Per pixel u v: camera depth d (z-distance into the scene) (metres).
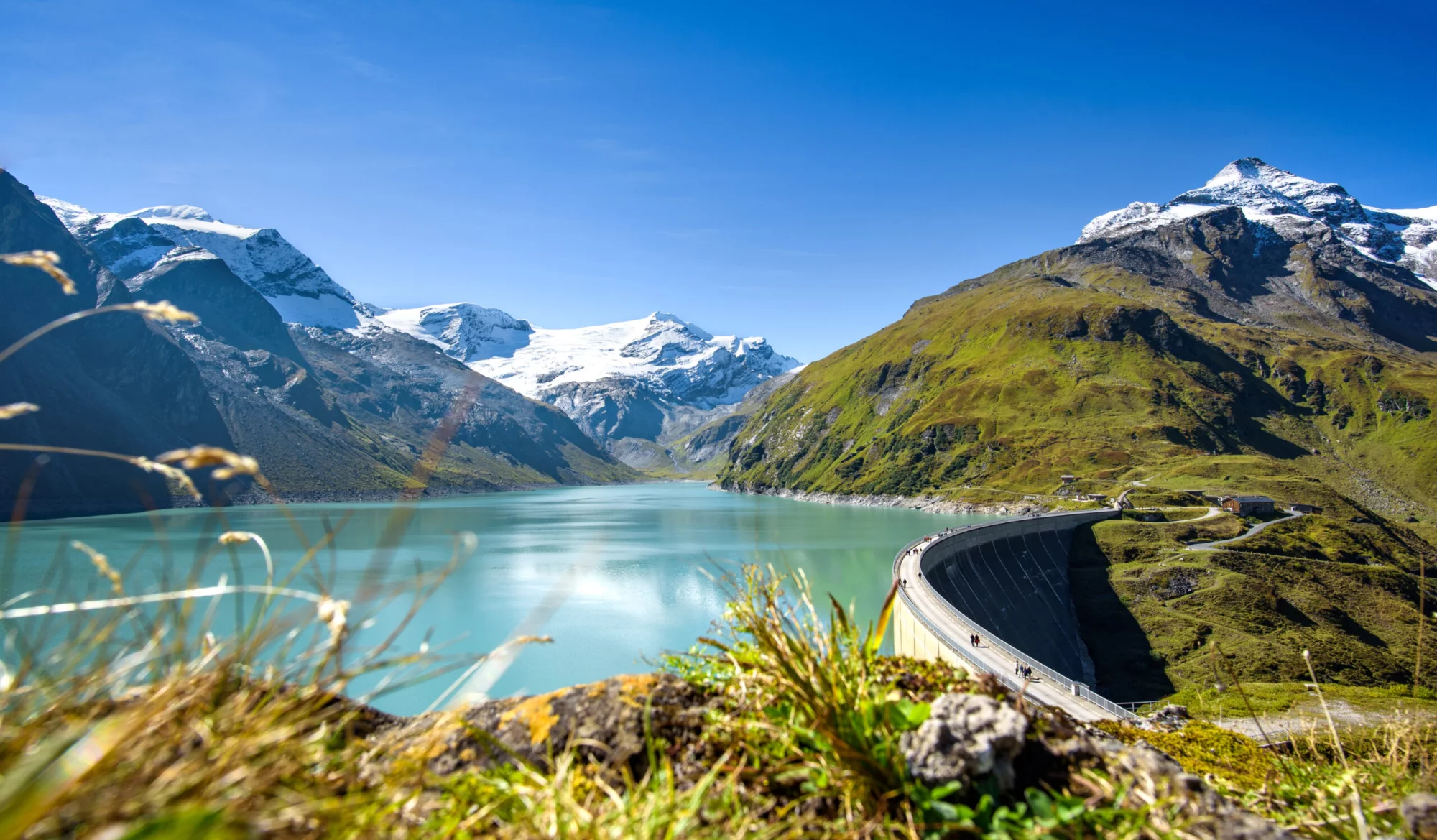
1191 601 106.44
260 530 134.50
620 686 4.71
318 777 3.38
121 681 3.02
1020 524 118.44
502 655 3.67
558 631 73.88
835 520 189.25
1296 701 36.03
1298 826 5.02
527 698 4.80
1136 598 110.94
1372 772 6.21
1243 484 169.75
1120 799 3.78
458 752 4.37
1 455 175.12
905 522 181.62
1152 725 13.12
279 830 2.75
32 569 82.19
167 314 2.43
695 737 4.43
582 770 4.18
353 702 4.42
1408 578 112.56
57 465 183.88
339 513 177.62
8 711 2.77
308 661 3.23
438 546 128.88
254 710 3.12
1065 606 111.81
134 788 2.62
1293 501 159.25
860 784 3.87
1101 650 102.62
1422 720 6.38
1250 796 6.00
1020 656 45.25
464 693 3.63
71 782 2.49
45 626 2.83
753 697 4.55
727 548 131.50
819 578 99.50
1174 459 197.12
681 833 3.49
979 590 90.50
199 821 2.33
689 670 5.14
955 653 46.56
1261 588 105.31
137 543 110.94
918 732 4.04
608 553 124.44
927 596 65.31
